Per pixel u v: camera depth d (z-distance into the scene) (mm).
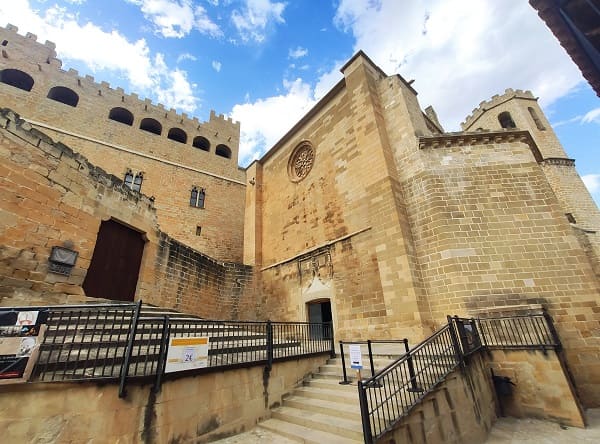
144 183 24781
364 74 14539
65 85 23953
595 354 7977
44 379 3936
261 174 22141
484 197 10578
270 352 6973
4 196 6914
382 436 4219
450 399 5672
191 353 5383
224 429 5516
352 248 12805
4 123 7137
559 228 9711
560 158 22875
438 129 16594
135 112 27359
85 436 3928
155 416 4629
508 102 27062
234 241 27906
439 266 10047
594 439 5758
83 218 8898
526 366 7410
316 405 6082
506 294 9031
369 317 11195
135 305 4875
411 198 11617
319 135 17094
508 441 5938
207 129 32125
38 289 7312
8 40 22828
